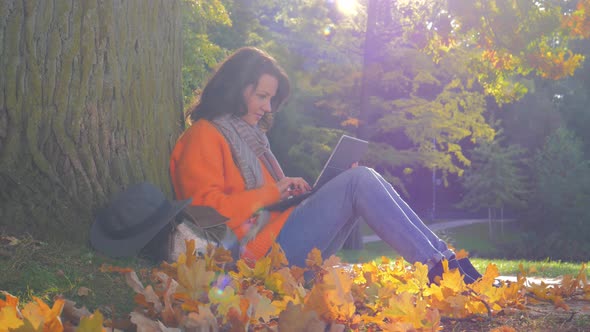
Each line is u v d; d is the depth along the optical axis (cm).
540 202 3966
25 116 304
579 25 1444
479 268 634
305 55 2200
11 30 305
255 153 330
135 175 336
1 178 295
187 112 348
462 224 4419
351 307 190
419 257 271
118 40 332
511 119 4553
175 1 387
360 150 323
